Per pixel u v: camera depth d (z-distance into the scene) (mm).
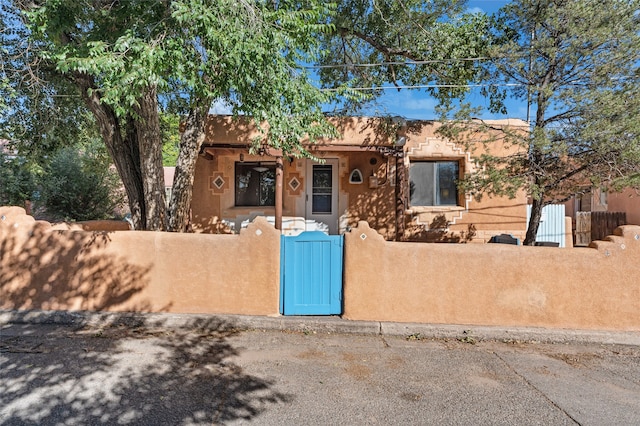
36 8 4871
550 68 6660
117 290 5383
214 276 5340
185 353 4336
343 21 8883
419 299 5184
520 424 3078
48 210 13148
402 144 8336
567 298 5059
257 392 3498
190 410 3180
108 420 3018
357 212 9031
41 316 5258
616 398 3521
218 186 9031
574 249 5086
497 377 3906
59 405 3215
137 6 4723
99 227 7641
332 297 5367
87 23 5227
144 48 4035
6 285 5438
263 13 4824
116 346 4504
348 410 3234
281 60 4969
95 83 6246
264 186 9320
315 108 5758
